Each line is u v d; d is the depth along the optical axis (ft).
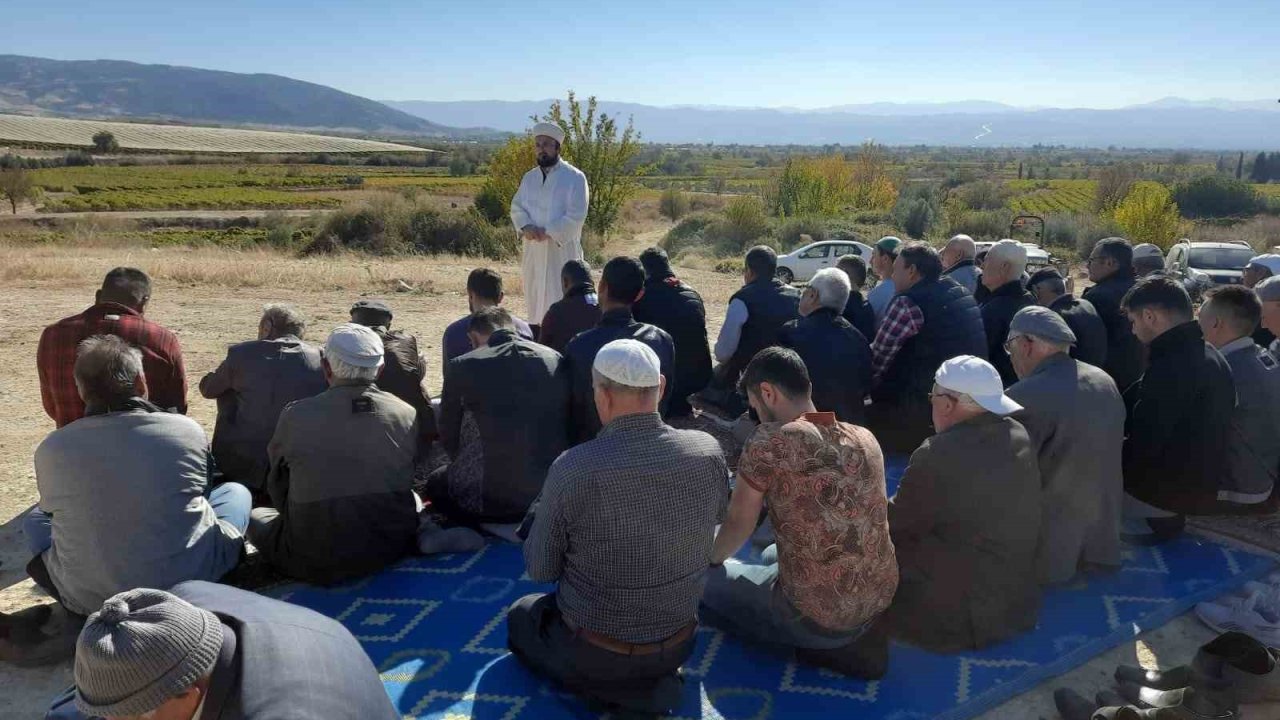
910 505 11.72
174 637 5.76
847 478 10.33
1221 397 14.65
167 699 5.71
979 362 11.42
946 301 18.37
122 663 5.53
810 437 10.34
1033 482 11.53
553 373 14.78
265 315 16.66
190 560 11.50
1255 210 192.13
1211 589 13.61
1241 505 15.88
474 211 98.12
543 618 10.80
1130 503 15.47
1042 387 12.99
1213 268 68.39
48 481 10.96
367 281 46.19
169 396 15.61
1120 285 20.07
